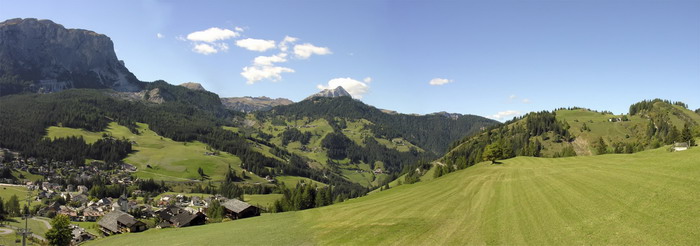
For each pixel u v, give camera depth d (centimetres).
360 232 5866
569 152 19812
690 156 6225
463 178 10950
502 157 15525
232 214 10981
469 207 6600
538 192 6675
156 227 11400
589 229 4019
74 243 11481
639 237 3459
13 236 12625
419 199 8550
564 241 3847
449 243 4556
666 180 5072
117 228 12094
